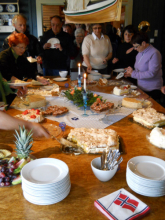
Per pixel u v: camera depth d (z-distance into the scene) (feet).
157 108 7.55
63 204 3.21
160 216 2.98
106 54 13.62
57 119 6.72
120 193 3.26
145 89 11.05
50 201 3.14
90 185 3.67
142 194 3.36
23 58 10.53
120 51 13.94
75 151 4.73
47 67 15.15
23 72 10.46
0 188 3.57
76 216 2.98
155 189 3.28
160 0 21.77
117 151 3.75
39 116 6.37
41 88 9.93
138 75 10.73
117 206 3.02
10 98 9.68
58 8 26.73
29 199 3.17
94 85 10.98
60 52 14.83
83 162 4.36
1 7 20.59
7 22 21.11
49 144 5.08
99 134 5.02
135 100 7.77
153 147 4.97
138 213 2.90
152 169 3.65
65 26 17.35
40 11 21.43
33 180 3.27
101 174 3.60
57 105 8.10
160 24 22.54
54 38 14.57
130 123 6.40
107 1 12.47
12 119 4.52
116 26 24.90
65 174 3.33
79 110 7.56
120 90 9.07
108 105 7.48
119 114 7.09
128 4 21.76
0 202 3.24
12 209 3.10
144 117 6.10
